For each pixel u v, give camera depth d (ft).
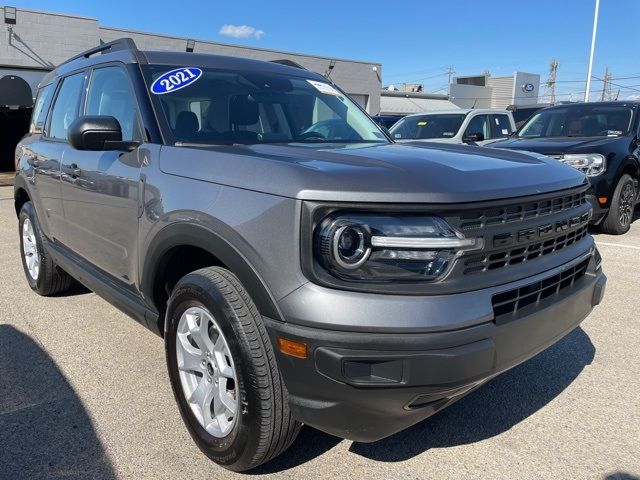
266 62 13.20
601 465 8.46
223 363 8.04
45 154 14.06
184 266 9.33
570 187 8.56
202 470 8.32
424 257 6.60
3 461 8.50
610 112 27.32
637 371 11.55
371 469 8.34
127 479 8.11
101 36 65.41
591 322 14.32
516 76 165.27
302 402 6.91
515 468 8.38
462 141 32.32
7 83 53.62
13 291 16.92
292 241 6.67
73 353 12.35
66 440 9.05
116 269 10.75
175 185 8.55
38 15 58.13
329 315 6.41
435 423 9.62
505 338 6.97
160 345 12.81
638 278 18.17
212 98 10.88
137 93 10.39
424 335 6.39
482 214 6.97
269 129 11.02
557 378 11.25
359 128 12.42
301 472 8.25
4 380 11.09
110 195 10.32
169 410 10.00
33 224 15.57
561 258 8.27
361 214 6.59
